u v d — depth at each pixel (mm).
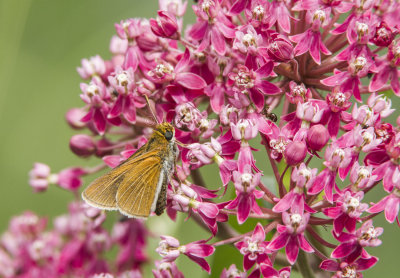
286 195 259
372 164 263
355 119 263
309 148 262
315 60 267
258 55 268
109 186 274
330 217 261
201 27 273
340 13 271
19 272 299
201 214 263
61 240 300
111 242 295
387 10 267
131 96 273
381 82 268
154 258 297
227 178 264
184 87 272
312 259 277
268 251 258
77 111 290
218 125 275
